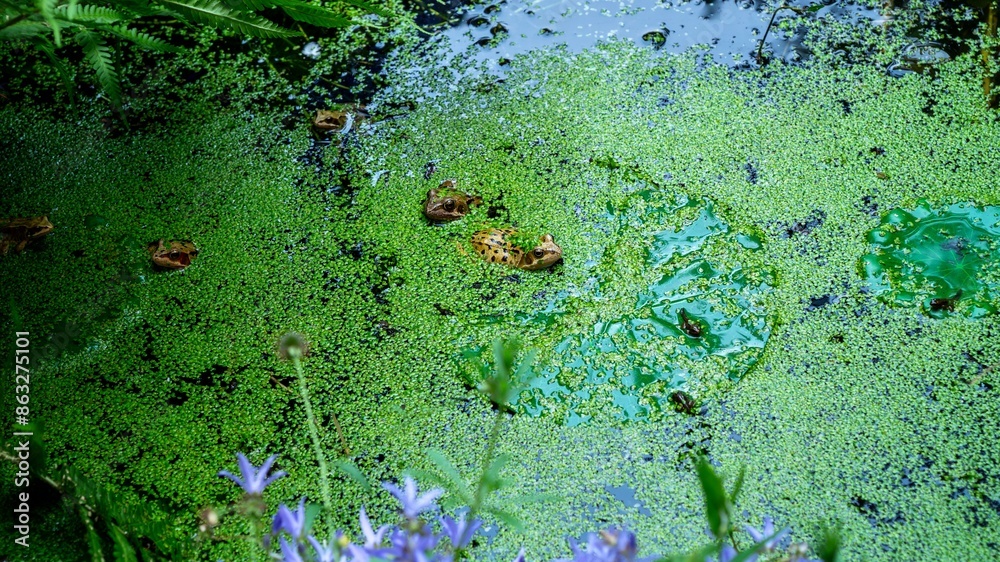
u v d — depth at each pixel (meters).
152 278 1.86
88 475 1.75
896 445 1.74
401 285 1.85
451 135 1.95
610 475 1.73
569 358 1.79
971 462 1.73
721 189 1.90
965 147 1.91
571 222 1.88
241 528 1.72
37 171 1.94
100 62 1.80
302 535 1.52
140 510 1.73
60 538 1.71
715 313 1.81
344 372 1.80
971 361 1.78
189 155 1.95
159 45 1.81
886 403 1.76
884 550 1.69
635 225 1.87
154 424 1.78
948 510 1.71
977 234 1.85
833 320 1.80
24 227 1.88
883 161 1.91
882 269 1.83
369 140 1.95
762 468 1.73
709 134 1.94
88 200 1.92
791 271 1.83
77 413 1.78
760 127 1.94
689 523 1.71
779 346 1.79
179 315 1.84
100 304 1.85
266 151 1.95
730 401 1.76
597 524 1.71
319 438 1.76
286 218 1.90
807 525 1.70
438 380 1.79
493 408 1.77
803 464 1.73
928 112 1.94
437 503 1.72
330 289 1.85
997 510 1.71
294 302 1.84
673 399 1.76
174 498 1.74
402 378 1.79
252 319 1.83
